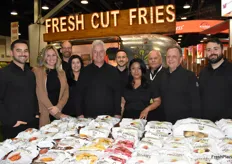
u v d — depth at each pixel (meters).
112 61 4.61
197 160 1.17
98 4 8.34
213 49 2.25
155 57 3.04
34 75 2.36
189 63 6.86
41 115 2.56
